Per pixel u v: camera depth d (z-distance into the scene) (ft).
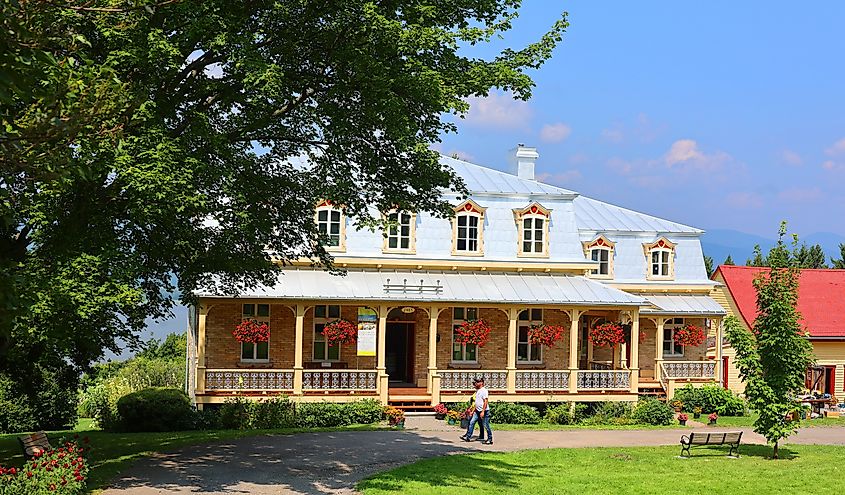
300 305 104.17
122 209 51.75
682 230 136.98
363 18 52.47
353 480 57.77
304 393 102.94
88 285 48.26
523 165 135.64
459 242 117.50
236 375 101.14
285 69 55.93
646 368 130.21
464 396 109.29
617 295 116.67
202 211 52.06
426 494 52.80
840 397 140.15
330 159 64.03
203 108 57.26
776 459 74.59
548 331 114.73
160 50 48.73
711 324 134.41
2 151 26.27
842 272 155.94
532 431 92.68
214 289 72.69
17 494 44.60
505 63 58.23
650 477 63.16
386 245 113.80
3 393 98.27
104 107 30.55
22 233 54.54
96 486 53.06
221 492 52.34
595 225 134.31
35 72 25.50
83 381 110.93
